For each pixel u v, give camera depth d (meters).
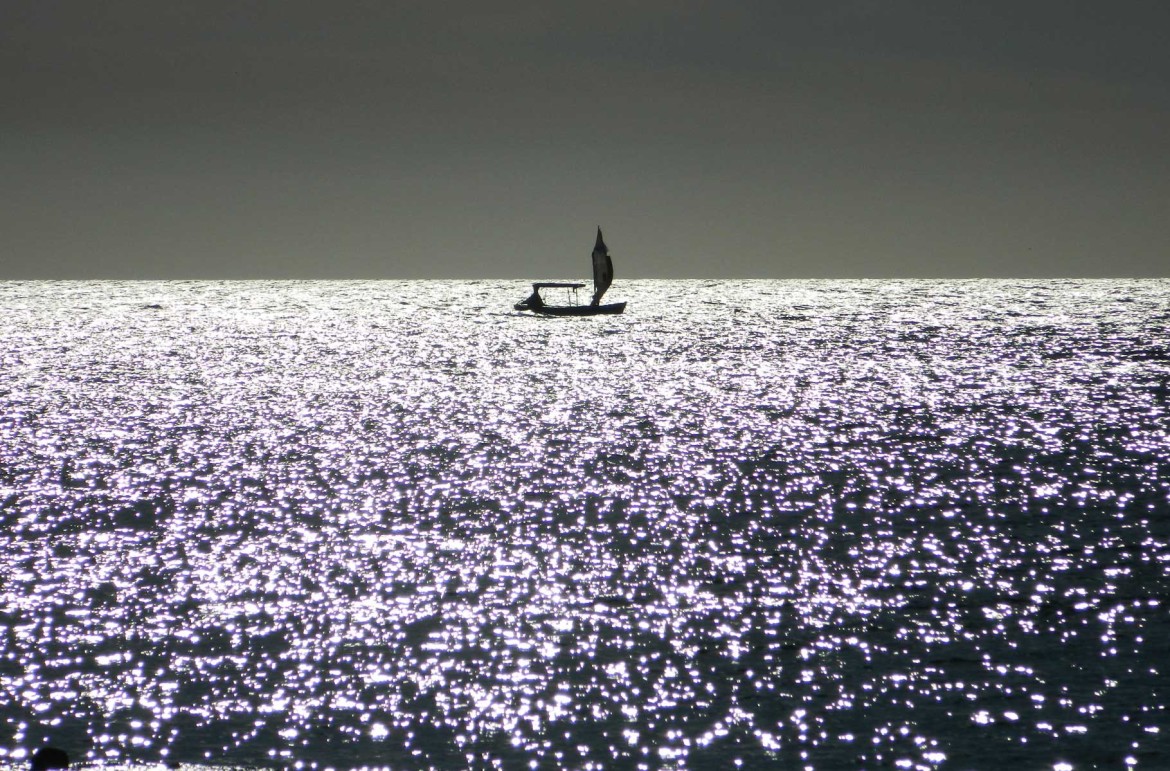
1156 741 82.56
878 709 88.88
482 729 86.12
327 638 105.38
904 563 130.38
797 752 82.06
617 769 79.88
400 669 97.88
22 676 96.06
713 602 116.00
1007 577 124.06
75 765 80.44
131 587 121.69
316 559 133.88
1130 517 153.38
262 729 86.25
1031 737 83.62
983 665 97.38
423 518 157.12
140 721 87.62
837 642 103.75
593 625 109.00
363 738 84.94
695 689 93.19
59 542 142.25
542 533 147.38
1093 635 104.38
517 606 115.12
